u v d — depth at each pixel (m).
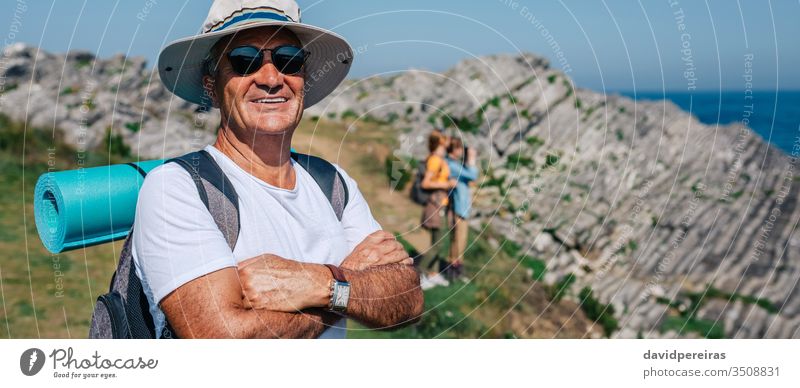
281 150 2.18
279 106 2.18
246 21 2.18
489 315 6.29
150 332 2.02
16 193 7.95
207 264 1.89
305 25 2.25
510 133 11.70
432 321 5.89
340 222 2.32
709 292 7.17
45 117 10.28
